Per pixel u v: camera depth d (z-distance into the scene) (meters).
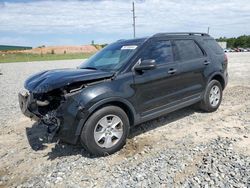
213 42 6.34
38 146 4.62
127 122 4.26
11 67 24.72
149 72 4.55
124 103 4.20
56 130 3.77
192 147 4.20
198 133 4.81
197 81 5.54
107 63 4.70
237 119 5.51
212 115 5.87
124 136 4.23
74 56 48.34
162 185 3.19
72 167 3.79
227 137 4.52
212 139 4.48
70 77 3.94
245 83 9.86
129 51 4.65
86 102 3.76
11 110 7.31
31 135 5.20
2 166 3.98
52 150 4.43
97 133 3.95
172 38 5.23
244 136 4.53
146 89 4.52
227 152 3.93
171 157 3.90
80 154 4.20
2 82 13.55
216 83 6.05
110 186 3.26
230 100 7.19
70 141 3.84
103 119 3.98
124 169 3.65
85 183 3.37
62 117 3.76
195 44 5.72
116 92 4.05
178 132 4.91
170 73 4.88
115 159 3.97
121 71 4.27
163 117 5.82
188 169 3.53
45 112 4.19
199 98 5.67
